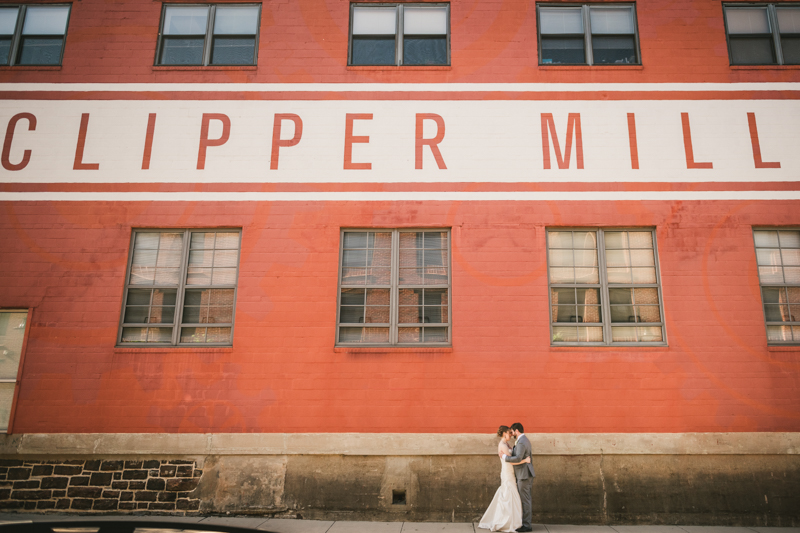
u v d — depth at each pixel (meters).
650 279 8.07
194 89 8.57
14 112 8.46
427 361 7.68
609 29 8.91
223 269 8.18
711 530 6.99
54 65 8.66
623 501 7.27
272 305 7.90
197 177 8.28
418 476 7.40
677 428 7.44
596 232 8.25
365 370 7.66
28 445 7.40
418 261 8.20
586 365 7.65
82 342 7.75
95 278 7.98
